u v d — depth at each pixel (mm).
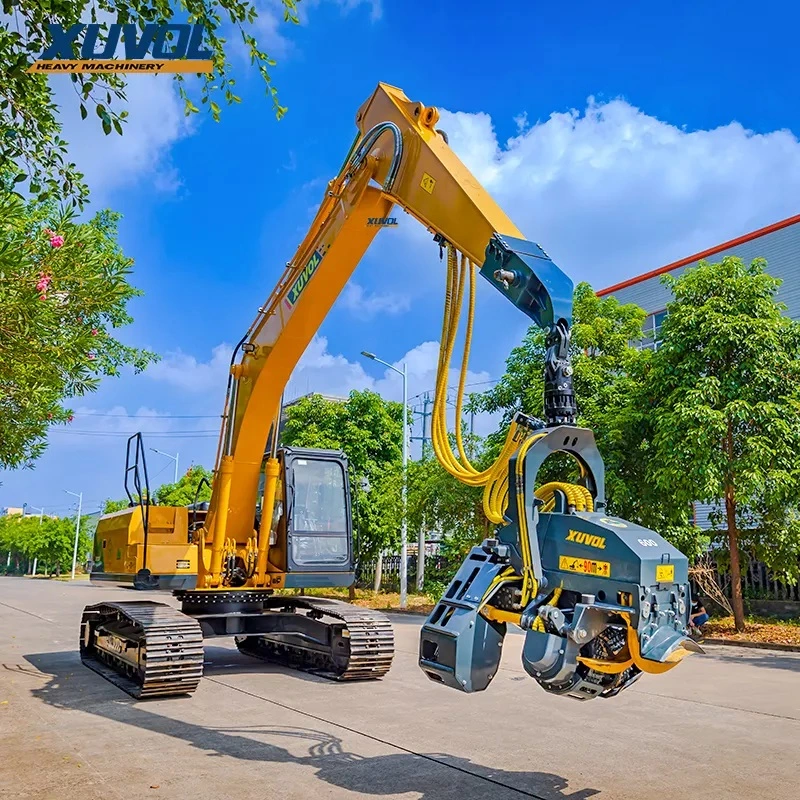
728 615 16922
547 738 6355
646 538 3971
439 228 5645
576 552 4078
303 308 7828
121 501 54719
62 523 69812
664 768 5484
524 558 4219
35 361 6102
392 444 26328
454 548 19641
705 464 13641
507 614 4254
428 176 5816
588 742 6227
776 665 10812
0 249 4980
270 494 9438
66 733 6539
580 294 18109
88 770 5434
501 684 9000
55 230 6098
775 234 21219
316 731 6594
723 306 14586
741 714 7344
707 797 4848
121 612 9016
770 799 4812
